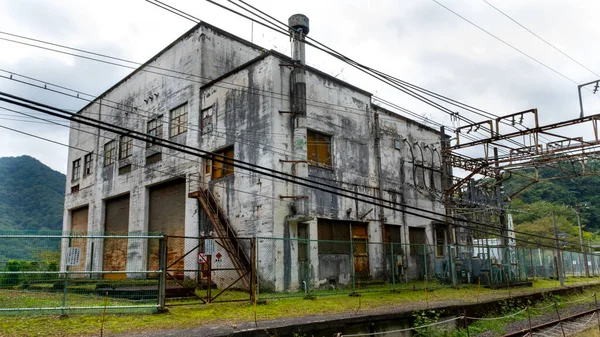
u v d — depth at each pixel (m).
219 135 21.31
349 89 23.05
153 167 25.00
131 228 25.59
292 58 20.58
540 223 61.75
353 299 16.56
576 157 20.38
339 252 20.67
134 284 18.25
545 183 76.69
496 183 27.77
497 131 21.39
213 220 19.70
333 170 21.19
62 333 9.79
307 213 19.39
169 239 23.12
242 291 17.80
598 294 26.55
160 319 11.58
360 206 22.27
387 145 25.02
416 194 26.22
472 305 15.84
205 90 22.69
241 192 19.70
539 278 32.25
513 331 14.48
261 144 19.19
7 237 11.19
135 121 27.28
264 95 19.47
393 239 24.25
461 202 26.55
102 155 29.83
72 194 32.62
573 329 15.31
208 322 11.36
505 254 25.09
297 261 18.59
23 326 10.24
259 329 10.36
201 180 21.84
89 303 13.55
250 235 18.86
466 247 25.50
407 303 15.78
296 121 19.70
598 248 58.91
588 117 18.52
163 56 25.92
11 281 15.91
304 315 12.65
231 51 24.75
